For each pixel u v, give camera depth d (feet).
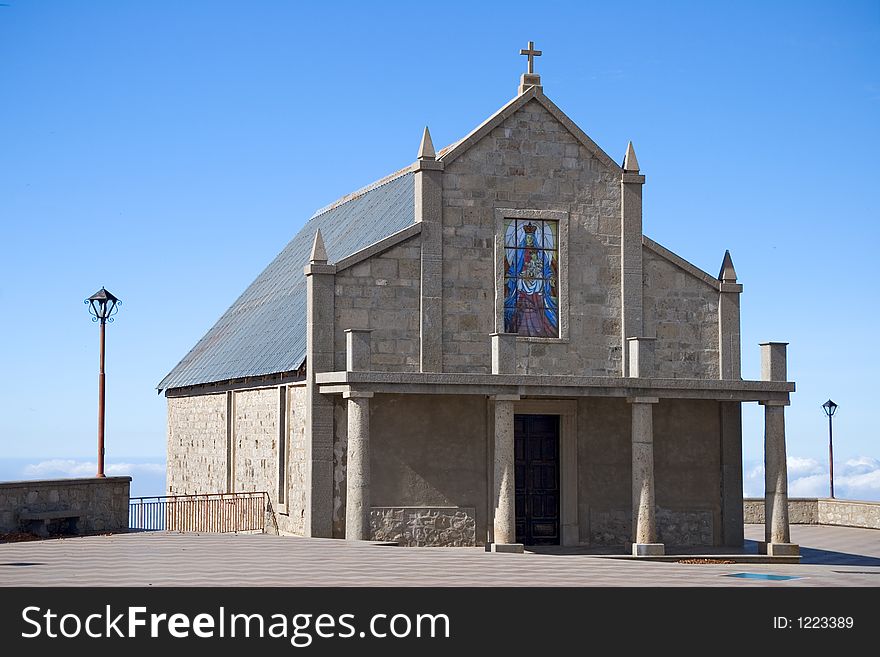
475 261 122.31
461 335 121.49
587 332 125.59
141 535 115.96
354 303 118.73
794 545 121.29
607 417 128.57
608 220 127.24
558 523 126.82
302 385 121.08
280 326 137.08
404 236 120.06
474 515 120.88
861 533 165.78
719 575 95.45
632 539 119.65
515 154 124.36
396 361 119.34
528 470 126.62
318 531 116.47
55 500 114.32
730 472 130.93
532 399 126.21
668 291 128.67
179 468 164.04
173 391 167.73
